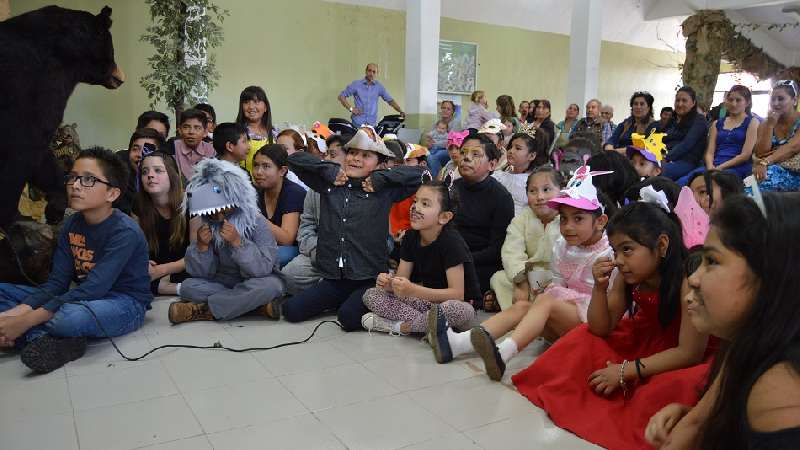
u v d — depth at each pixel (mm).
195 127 3984
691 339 1757
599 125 7086
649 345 2043
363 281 2939
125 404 2000
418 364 2373
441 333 2352
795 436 869
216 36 5973
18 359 2398
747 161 4582
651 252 1876
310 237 3227
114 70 3375
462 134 4430
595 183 2930
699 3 10141
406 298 2699
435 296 2607
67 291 2598
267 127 4562
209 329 2781
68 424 1860
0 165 2799
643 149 3443
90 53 3203
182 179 3967
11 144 2805
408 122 7641
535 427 1864
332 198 2957
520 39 10375
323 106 8633
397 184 2949
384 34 8945
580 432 1809
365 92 8094
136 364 2344
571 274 2424
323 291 2930
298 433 1814
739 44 10781
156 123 4559
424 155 4516
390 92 9156
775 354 904
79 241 2547
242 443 1754
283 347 2553
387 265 3012
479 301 2912
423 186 2664
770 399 897
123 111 7141
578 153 3682
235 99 7922
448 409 1979
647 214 1884
